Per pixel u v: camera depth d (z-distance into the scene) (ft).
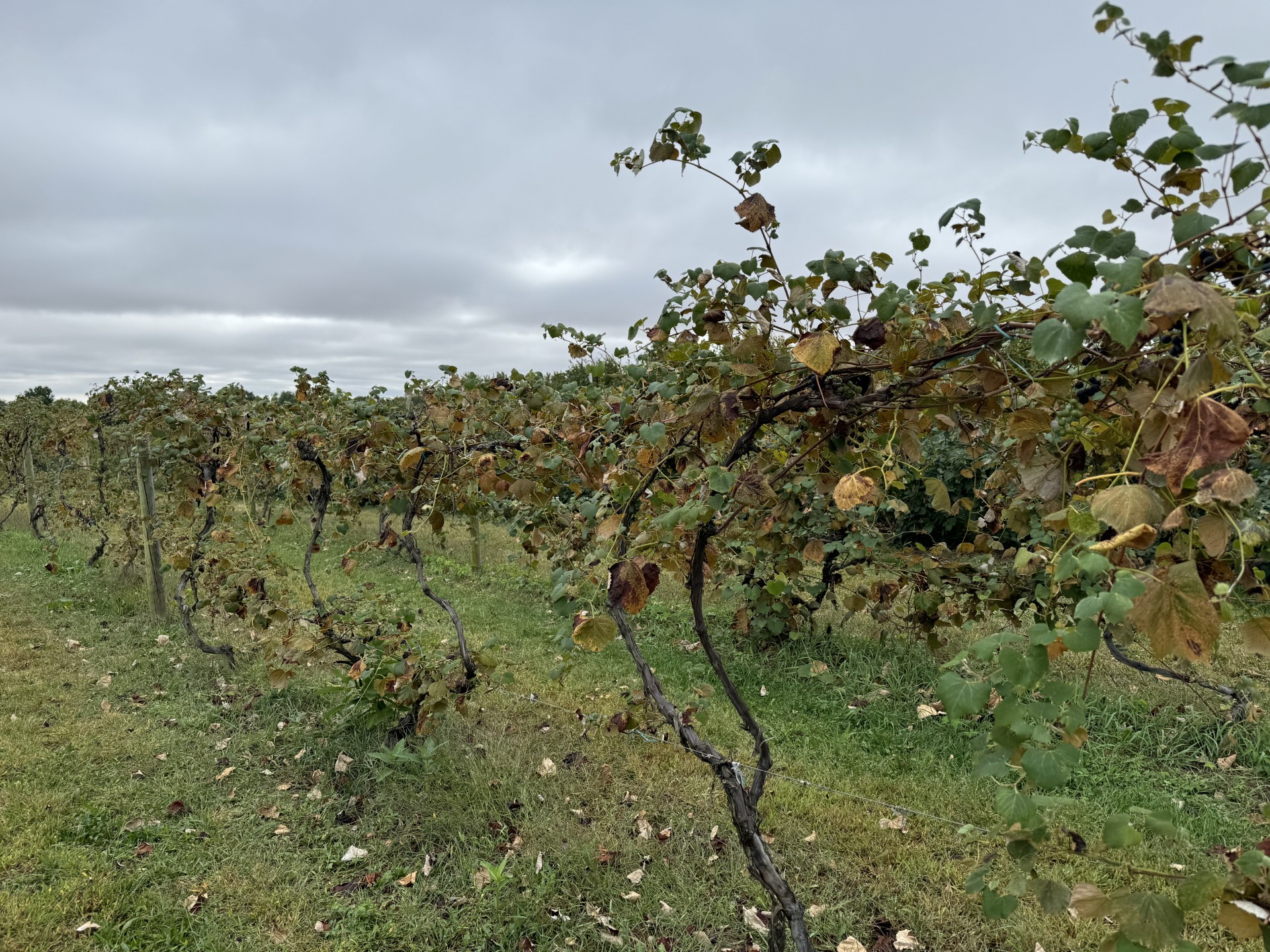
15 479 35.81
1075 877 9.42
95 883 9.07
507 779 11.67
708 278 6.40
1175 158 4.18
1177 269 3.97
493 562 28.37
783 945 7.48
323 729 13.48
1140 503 3.55
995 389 5.69
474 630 19.76
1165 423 4.09
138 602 21.24
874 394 5.83
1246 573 4.86
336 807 11.06
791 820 10.80
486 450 11.07
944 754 13.09
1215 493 3.33
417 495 12.46
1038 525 9.43
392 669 11.66
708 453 7.59
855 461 6.59
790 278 6.00
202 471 18.08
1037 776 4.14
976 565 11.07
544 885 9.17
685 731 7.39
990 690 4.31
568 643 7.33
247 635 18.71
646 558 5.88
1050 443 5.65
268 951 8.20
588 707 14.83
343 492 15.69
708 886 9.43
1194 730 13.30
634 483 6.88
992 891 4.61
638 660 7.70
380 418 12.46
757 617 17.21
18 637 17.97
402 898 9.11
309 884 9.38
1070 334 3.51
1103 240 4.18
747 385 6.21
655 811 11.03
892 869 9.77
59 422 27.71
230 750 12.73
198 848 9.93
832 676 16.51
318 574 25.49
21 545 29.45
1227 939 8.45
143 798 11.09
